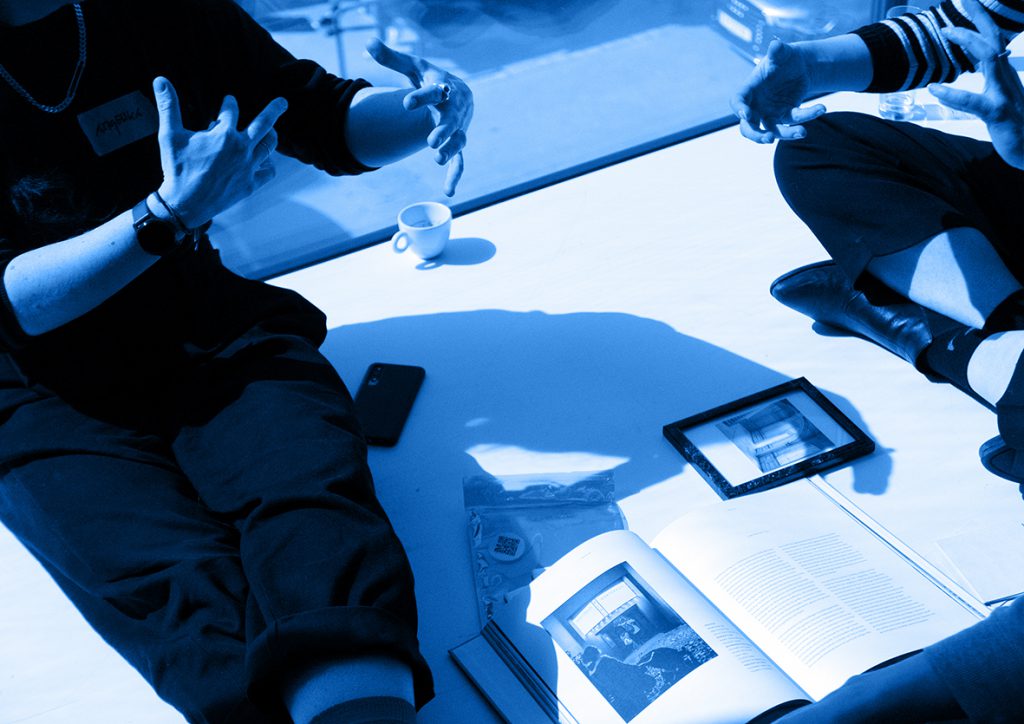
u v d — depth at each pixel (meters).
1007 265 1.91
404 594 1.33
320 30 3.25
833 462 1.81
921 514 1.71
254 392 1.58
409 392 2.06
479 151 2.95
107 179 1.59
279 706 1.29
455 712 1.47
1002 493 1.74
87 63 1.54
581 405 2.02
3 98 1.49
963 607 1.46
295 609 1.29
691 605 1.46
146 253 1.43
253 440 1.51
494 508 1.79
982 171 1.96
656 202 2.61
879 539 1.60
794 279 2.15
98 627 1.43
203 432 1.55
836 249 1.95
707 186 2.65
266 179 1.57
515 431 1.97
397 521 1.80
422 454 1.94
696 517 1.65
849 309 2.04
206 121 1.73
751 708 1.30
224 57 1.75
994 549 1.62
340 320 2.31
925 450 1.84
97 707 1.55
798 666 1.39
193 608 1.35
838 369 2.04
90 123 1.55
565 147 2.93
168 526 1.44
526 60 3.35
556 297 2.32
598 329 2.21
